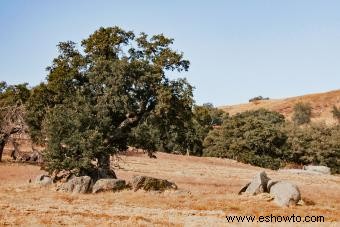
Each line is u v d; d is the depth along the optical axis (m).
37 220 24.66
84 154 42.44
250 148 102.88
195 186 48.78
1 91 68.81
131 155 86.50
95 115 45.03
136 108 45.94
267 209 33.34
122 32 47.34
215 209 32.75
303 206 35.66
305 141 106.94
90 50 47.28
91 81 45.12
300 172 86.06
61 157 43.56
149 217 27.52
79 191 39.72
